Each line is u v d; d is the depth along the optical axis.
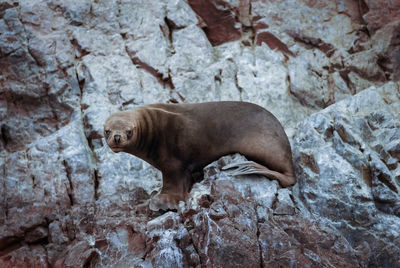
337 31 35.78
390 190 25.67
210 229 21.89
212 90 33.03
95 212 26.86
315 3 36.16
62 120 32.59
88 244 24.25
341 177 26.25
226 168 25.08
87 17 35.41
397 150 27.52
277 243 21.84
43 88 32.94
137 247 22.95
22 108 32.91
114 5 35.78
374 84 34.03
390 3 35.16
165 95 33.09
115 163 30.02
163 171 25.66
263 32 35.50
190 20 35.62
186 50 34.69
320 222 23.84
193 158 25.78
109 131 23.75
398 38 34.53
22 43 33.72
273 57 34.72
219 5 35.75
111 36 34.88
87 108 32.34
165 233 22.75
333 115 28.73
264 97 32.97
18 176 29.45
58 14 35.22
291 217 23.80
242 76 33.47
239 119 26.09
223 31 36.03
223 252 21.27
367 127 28.34
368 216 25.25
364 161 26.61
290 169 26.34
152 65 33.88
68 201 28.61
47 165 29.48
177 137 25.36
